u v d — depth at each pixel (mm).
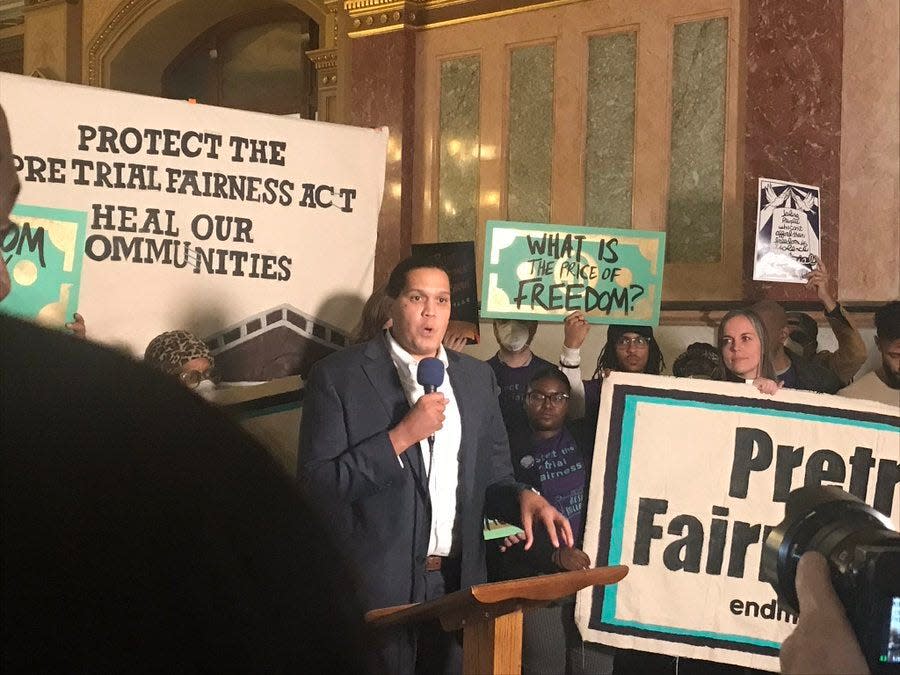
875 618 917
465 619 2199
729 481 3539
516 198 6809
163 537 188
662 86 6223
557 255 4086
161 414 200
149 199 3377
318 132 3604
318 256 3602
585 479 3801
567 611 3654
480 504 2980
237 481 200
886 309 4613
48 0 8930
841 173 5723
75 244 3262
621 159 6395
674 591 3518
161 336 3334
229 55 8906
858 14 5660
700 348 4578
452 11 7031
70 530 182
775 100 5809
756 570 3512
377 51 7266
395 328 3023
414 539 2844
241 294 3494
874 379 4660
